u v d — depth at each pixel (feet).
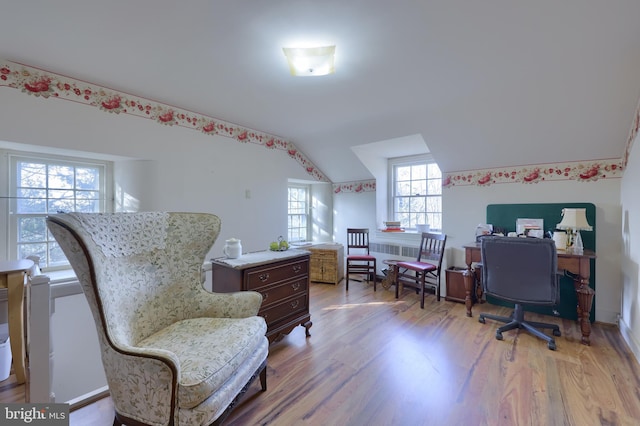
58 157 8.27
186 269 6.15
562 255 8.37
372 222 15.12
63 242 4.12
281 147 13.25
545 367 6.84
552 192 10.27
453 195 12.49
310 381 6.37
